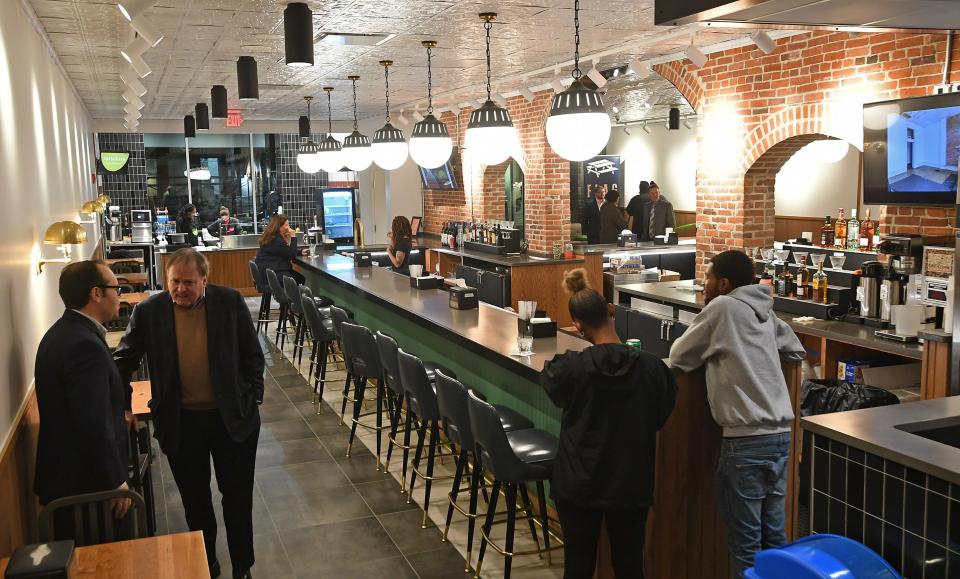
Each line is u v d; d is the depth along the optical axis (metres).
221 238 13.37
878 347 4.77
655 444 3.05
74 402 2.88
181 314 3.55
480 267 10.17
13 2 4.27
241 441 3.60
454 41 6.76
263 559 4.02
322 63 7.93
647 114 14.67
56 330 2.99
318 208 16.06
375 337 5.12
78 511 2.63
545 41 6.82
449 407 3.87
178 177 16.77
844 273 5.55
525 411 4.37
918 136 5.01
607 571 3.43
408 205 14.89
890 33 5.47
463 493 4.83
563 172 9.93
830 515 2.64
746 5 2.92
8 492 2.97
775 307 5.86
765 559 1.69
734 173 7.06
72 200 8.14
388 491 4.90
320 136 16.25
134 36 6.04
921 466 2.25
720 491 3.24
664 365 2.97
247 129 15.16
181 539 2.52
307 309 6.61
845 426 2.58
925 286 4.64
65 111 8.00
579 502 2.92
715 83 7.20
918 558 2.32
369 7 5.32
